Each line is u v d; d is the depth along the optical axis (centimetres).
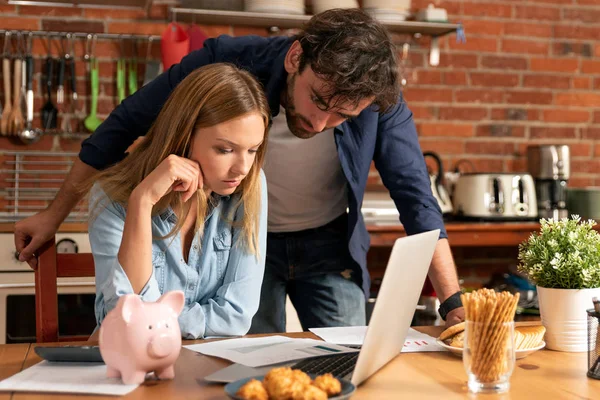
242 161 136
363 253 208
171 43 318
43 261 167
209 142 135
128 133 186
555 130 377
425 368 121
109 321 109
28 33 322
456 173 362
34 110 325
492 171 370
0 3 320
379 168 192
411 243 111
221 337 145
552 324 134
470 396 105
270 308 206
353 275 207
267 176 198
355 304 205
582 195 350
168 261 148
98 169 184
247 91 135
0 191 324
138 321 108
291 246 205
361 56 144
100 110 331
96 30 329
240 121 133
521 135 373
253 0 322
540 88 374
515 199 331
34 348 124
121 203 145
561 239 137
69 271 168
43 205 327
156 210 146
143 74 334
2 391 105
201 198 146
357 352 128
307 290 207
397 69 152
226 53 184
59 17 326
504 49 370
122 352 107
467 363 108
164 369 111
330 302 204
